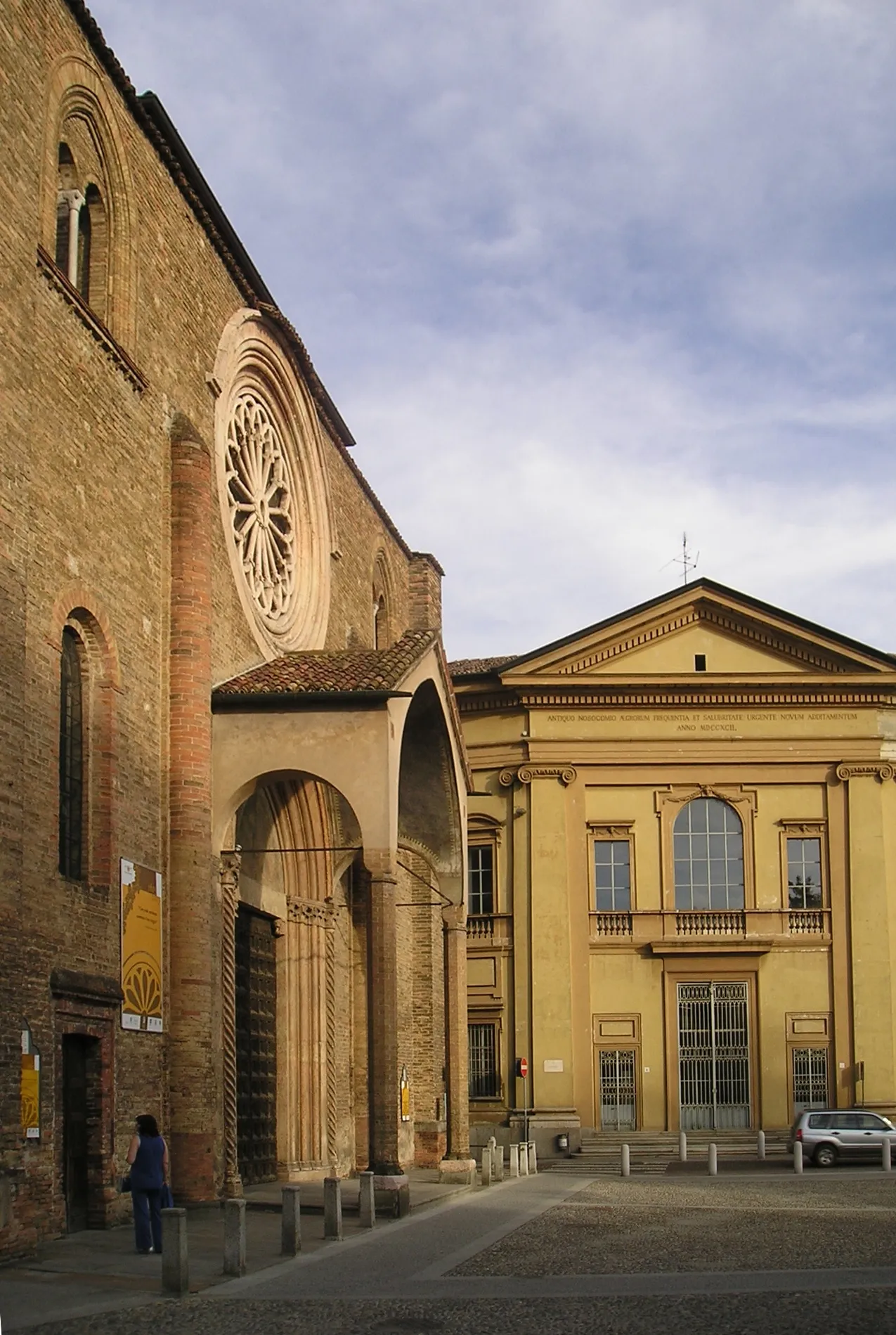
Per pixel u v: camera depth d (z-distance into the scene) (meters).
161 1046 25.28
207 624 27.22
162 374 27.23
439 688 32.59
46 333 22.42
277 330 33.44
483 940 55.84
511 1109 54.19
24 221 21.17
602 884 55.94
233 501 31.14
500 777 56.47
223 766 27.47
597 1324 15.18
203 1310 16.11
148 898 25.11
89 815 23.67
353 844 36.53
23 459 20.67
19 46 21.31
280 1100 32.78
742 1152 51.19
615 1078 54.66
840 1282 18.22
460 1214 27.67
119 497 24.91
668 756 56.25
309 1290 17.64
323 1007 34.44
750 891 55.50
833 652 56.25
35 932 20.94
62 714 23.30
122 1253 20.11
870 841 55.72
